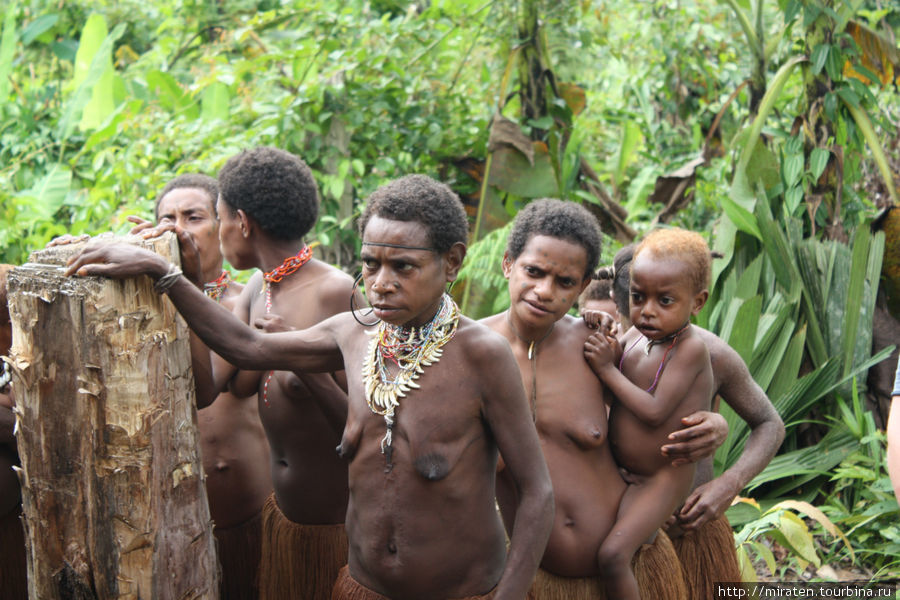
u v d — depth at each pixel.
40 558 1.93
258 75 5.73
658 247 2.36
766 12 6.62
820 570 3.74
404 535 1.89
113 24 8.19
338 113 5.34
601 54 7.75
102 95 6.18
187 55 7.65
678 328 2.40
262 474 2.88
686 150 6.61
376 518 1.92
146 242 1.91
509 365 1.89
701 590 2.64
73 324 1.81
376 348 1.96
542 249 2.23
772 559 3.31
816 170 4.64
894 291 4.50
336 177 5.21
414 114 5.59
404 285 1.82
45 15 7.73
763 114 4.78
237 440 2.82
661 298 2.36
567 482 2.32
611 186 7.14
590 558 2.30
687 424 2.35
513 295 2.29
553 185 5.28
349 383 1.99
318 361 2.09
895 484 1.74
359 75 5.50
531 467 1.91
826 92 4.75
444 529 1.89
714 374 2.66
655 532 2.37
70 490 1.88
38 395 1.85
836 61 4.62
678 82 6.73
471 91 6.09
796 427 4.46
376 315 1.85
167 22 7.43
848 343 4.41
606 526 2.32
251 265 2.65
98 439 1.84
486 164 5.33
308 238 5.34
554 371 2.36
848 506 4.12
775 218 4.89
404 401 1.89
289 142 5.30
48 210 5.56
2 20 7.79
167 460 1.94
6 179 5.72
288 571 2.58
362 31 5.46
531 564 1.88
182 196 2.91
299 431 2.51
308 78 5.54
